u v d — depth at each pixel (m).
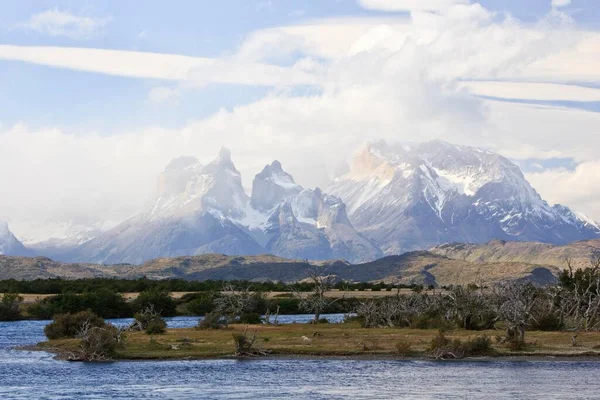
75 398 180.88
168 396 183.88
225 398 181.38
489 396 183.88
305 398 181.75
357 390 191.00
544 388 193.38
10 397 181.75
